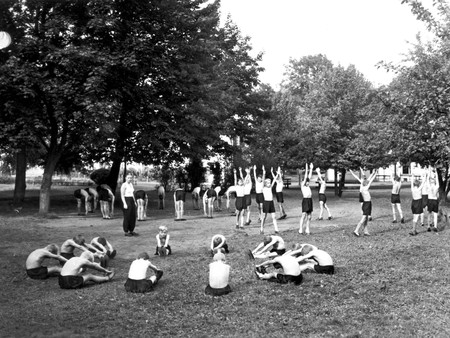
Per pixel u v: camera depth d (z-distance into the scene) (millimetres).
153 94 26156
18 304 7945
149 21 25172
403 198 34531
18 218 20953
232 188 20062
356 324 6602
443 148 15766
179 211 21516
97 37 23312
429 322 6656
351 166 35125
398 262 10914
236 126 40438
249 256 11703
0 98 21797
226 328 6527
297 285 8953
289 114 42062
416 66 18984
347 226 18156
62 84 21328
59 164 34219
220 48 38312
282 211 21766
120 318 7082
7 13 22578
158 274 9250
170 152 30281
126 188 16344
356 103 36719
